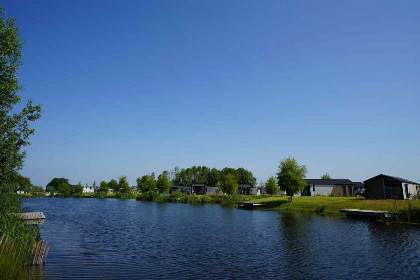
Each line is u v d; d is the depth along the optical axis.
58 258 19.64
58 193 146.12
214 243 25.75
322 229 32.84
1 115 21.31
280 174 63.53
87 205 78.44
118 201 101.69
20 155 25.31
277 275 16.53
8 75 21.53
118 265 18.34
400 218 38.56
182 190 132.00
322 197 68.50
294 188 62.28
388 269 17.42
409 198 53.94
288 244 25.06
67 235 29.58
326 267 18.00
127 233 31.36
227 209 63.78
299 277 16.14
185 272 17.02
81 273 16.31
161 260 19.78
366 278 15.87
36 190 151.38
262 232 31.48
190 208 67.31
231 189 93.12
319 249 22.95
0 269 13.05
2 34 20.92
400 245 23.84
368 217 42.03
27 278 14.02
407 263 18.59
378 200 51.75
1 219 22.62
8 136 21.81
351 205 50.44
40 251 18.06
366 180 58.66
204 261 19.59
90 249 22.98
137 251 22.55
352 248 23.09
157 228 35.03
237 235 29.81
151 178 122.25
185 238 28.20
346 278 15.91
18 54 21.97
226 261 19.59
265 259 20.05
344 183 81.69
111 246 24.34
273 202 64.25
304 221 40.16
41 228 34.22
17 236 20.19
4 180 25.11
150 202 94.62
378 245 23.97
